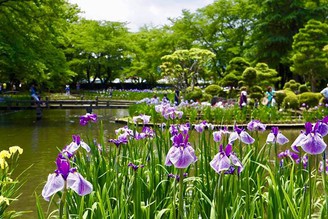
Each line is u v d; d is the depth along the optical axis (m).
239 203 3.47
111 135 14.94
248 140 3.83
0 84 40.84
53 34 25.28
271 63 38.91
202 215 3.78
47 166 9.66
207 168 4.12
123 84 61.44
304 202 3.36
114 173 4.25
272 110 19.52
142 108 19.48
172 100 28.58
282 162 4.81
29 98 31.27
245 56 40.72
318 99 22.88
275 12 38.34
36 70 26.08
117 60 54.31
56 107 26.17
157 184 4.19
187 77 34.94
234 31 45.16
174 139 2.69
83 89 59.66
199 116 18.94
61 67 27.73
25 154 11.37
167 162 2.69
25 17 22.73
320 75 30.22
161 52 49.25
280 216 3.23
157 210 3.94
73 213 4.05
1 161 4.45
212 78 46.44
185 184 4.25
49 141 14.10
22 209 6.44
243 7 44.19
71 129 17.88
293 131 16.89
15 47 21.81
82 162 4.61
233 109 19.19
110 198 3.84
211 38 46.78
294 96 22.61
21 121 22.00
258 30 39.75
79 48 52.25
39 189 7.63
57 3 23.30
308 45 29.22
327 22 38.91
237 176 3.61
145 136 5.02
